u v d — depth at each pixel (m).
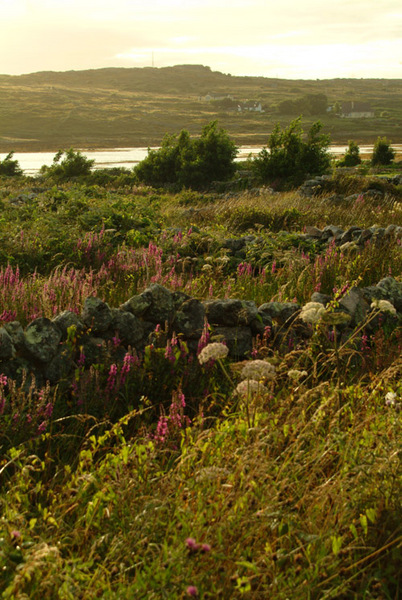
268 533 3.07
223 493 3.16
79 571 2.79
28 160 105.06
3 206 14.84
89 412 4.55
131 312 5.40
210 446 3.73
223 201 23.03
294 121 35.09
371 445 3.69
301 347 5.77
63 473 3.90
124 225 12.48
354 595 2.76
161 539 3.05
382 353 5.66
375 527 3.07
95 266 9.67
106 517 3.22
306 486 3.29
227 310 5.71
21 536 2.80
